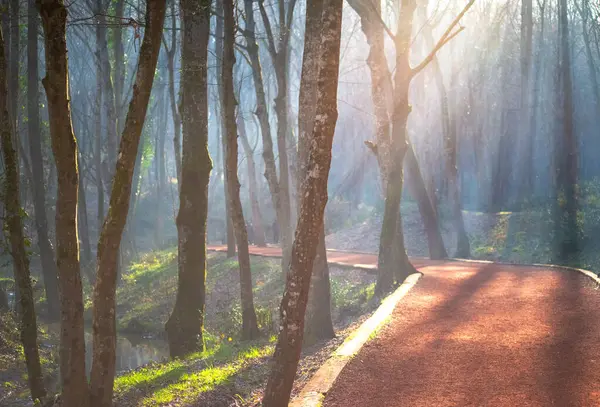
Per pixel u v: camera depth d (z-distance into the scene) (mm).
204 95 15086
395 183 18156
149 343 20500
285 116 22906
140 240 52500
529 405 6805
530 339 9719
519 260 27750
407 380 8070
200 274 15164
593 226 28562
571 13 45562
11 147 10883
